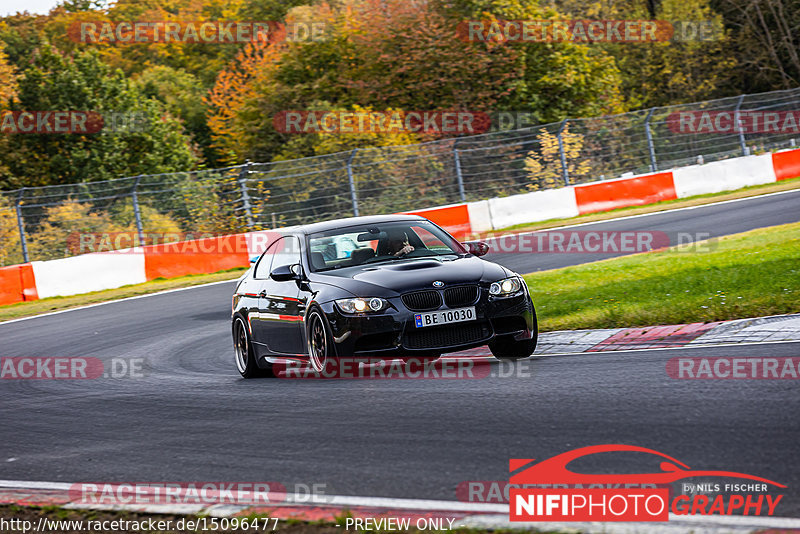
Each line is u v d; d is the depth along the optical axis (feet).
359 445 66.90
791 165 333.83
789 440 55.06
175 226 294.87
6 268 242.78
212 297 208.13
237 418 82.94
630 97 602.03
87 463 72.54
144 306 205.87
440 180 335.26
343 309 91.50
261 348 109.91
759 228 198.80
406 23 440.04
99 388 112.06
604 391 75.25
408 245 104.01
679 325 103.55
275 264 112.47
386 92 434.30
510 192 353.92
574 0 640.58
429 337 90.43
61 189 416.05
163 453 72.64
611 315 112.37
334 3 579.07
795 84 573.74
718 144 359.66
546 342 107.34
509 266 199.00
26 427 90.89
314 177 318.24
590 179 345.10
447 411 74.49
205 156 592.19
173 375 118.21
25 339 172.04
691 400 68.23
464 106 425.69
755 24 578.66
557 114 437.17
